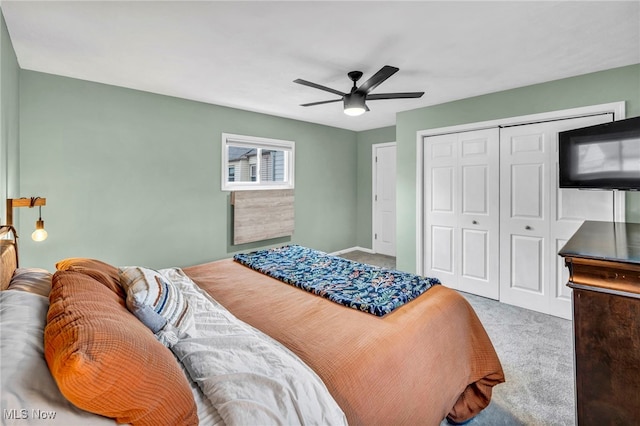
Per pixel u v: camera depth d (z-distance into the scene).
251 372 1.02
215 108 3.95
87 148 3.06
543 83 3.04
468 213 3.68
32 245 2.83
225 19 1.91
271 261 2.66
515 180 3.30
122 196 3.29
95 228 3.15
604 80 2.73
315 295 1.91
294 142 4.87
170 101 3.57
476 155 3.57
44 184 2.86
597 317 1.30
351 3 1.74
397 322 1.53
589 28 2.03
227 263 2.71
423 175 4.05
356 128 5.66
